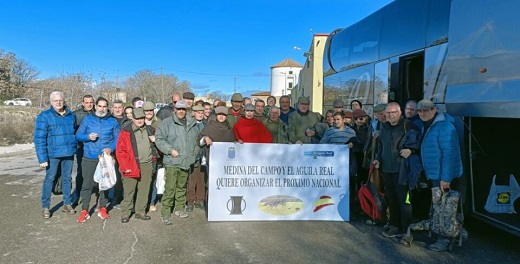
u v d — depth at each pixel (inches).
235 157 252.1
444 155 193.6
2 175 415.5
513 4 168.2
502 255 193.9
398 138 216.8
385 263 183.2
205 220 253.0
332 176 258.7
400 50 280.1
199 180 283.7
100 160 245.6
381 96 306.5
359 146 268.4
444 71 230.7
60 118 251.0
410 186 204.2
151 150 252.8
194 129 256.4
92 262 179.6
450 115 204.1
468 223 233.5
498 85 175.5
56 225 237.5
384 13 308.7
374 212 237.5
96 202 296.2
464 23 197.3
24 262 178.5
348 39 382.6
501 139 211.3
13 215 258.2
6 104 1407.5
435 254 195.0
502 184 212.1
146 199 254.8
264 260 185.0
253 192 253.6
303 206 256.4
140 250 196.1
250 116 272.2
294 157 256.4
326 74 451.5
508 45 170.4
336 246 205.8
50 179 251.1
